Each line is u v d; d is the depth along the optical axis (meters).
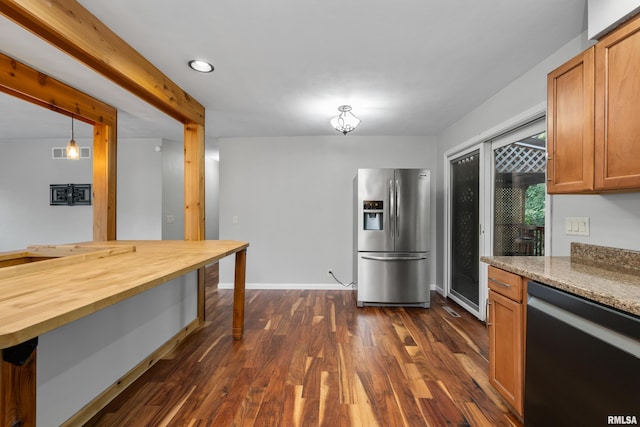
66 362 1.53
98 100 3.12
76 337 1.60
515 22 1.79
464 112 3.43
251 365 2.25
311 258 4.57
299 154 4.57
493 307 1.85
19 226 4.74
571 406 1.21
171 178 4.87
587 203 1.84
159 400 1.83
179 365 2.26
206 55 2.18
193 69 2.40
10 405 0.78
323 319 3.25
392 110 3.36
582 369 1.16
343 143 4.54
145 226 4.71
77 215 4.70
